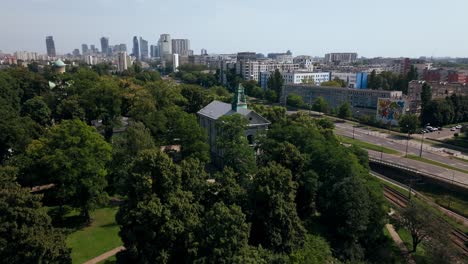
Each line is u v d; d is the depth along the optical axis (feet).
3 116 309.42
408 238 260.01
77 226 230.68
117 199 278.05
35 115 408.05
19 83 515.09
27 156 249.55
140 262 157.99
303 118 371.15
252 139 333.62
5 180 163.32
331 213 237.04
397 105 552.82
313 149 272.31
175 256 169.58
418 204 241.14
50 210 252.42
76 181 221.87
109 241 211.00
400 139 491.31
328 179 250.78
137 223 161.48
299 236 201.36
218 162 346.13
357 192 225.15
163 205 164.66
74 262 186.91
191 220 166.30
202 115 379.55
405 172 352.69
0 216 140.56
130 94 439.63
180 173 177.27
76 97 412.98
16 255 138.82
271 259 171.73
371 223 238.89
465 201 301.22
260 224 194.59
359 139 490.08
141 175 170.40
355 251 224.12
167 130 330.95
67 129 229.45
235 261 152.15
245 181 231.91
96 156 231.09
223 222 159.12
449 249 211.82
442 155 411.95
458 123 582.35
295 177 244.63
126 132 276.00
